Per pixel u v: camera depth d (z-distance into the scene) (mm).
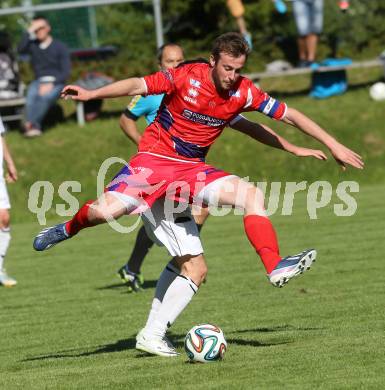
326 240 35250
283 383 15219
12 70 56906
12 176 30219
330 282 26547
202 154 18594
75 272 32375
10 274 32875
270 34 63500
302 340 18922
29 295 28188
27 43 54875
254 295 25469
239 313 22969
